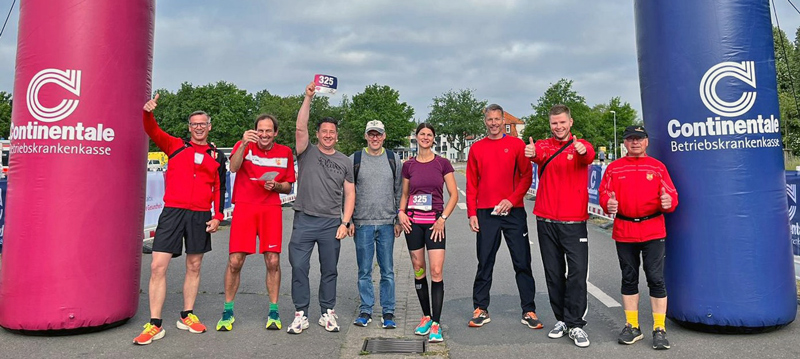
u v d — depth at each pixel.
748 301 4.06
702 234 4.14
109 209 4.30
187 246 4.38
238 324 4.67
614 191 4.06
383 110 83.00
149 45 4.65
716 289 4.11
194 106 74.25
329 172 4.49
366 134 4.61
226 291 4.54
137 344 4.05
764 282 4.07
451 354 3.91
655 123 4.39
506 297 5.67
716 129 4.11
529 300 4.64
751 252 4.06
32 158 4.18
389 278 4.64
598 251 8.49
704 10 4.16
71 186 4.16
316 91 4.50
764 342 3.99
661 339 3.91
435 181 4.44
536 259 7.90
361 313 4.70
